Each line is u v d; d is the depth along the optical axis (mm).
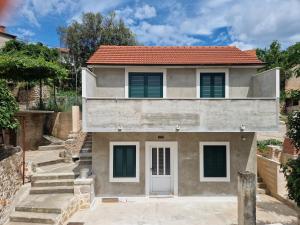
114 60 13914
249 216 8578
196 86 14016
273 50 44938
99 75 14070
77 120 18750
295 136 9172
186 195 13516
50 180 13156
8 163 10703
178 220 10961
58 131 21625
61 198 11742
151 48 15672
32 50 30656
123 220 10945
